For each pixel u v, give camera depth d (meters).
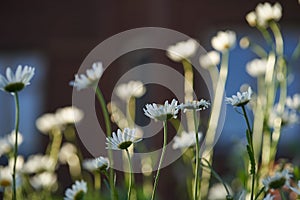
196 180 1.55
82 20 9.25
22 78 1.61
